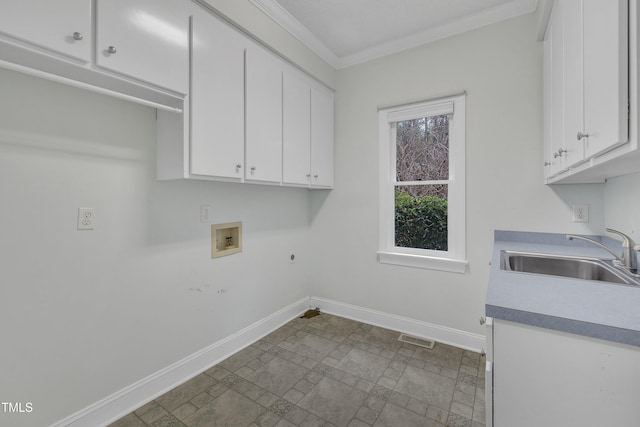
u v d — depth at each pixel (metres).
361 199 2.80
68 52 1.08
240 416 1.58
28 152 1.26
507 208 2.14
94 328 1.48
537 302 0.94
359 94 2.79
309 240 3.13
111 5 1.21
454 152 2.35
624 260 1.37
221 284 2.18
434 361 2.11
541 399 0.88
